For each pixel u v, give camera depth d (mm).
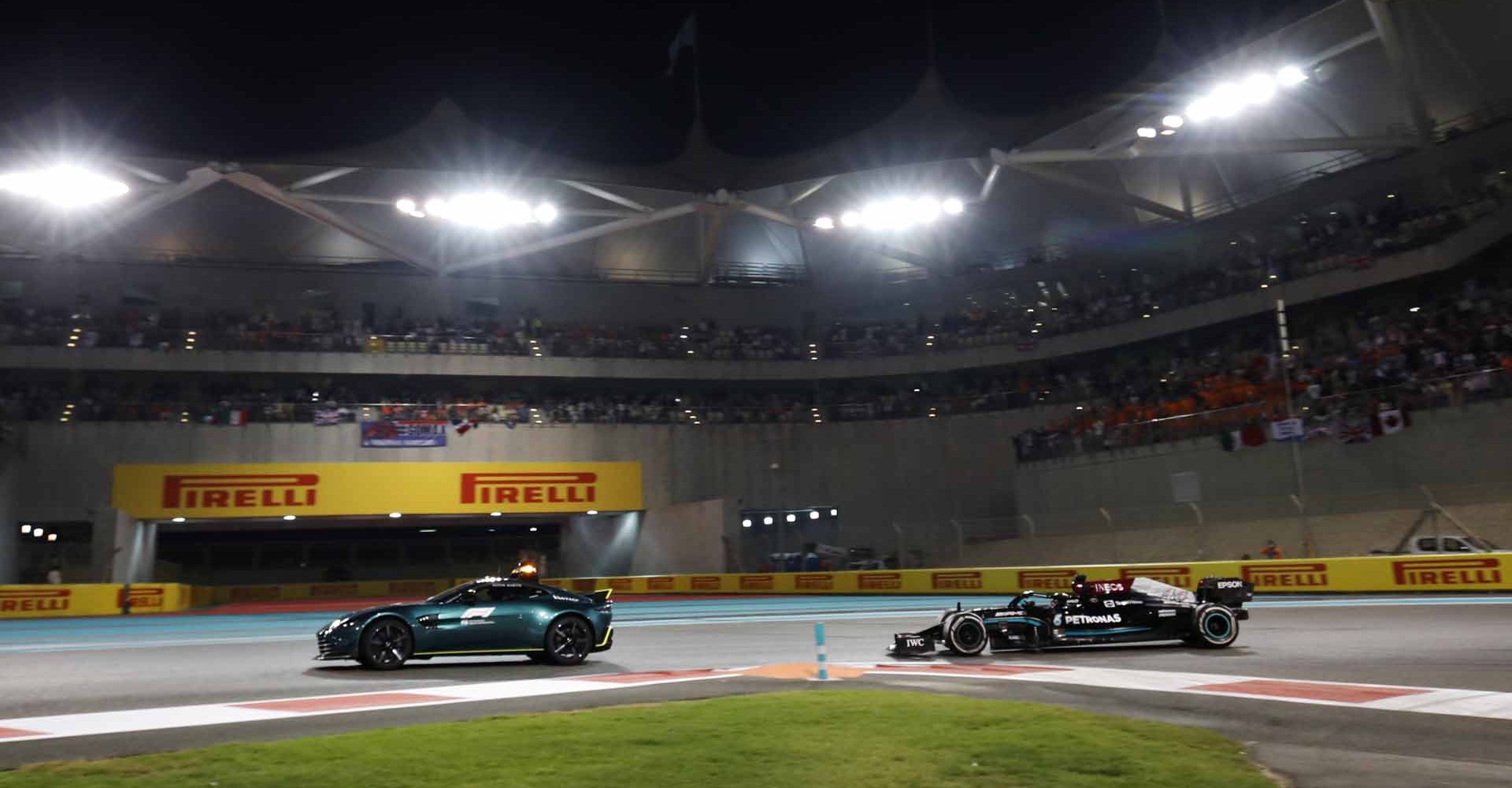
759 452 48750
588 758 6176
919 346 50406
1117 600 13859
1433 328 35281
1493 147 36906
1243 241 46406
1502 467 29594
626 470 45125
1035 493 42750
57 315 45719
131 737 7707
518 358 48750
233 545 52312
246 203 48844
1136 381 44250
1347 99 40000
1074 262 50094
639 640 18031
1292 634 15289
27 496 41062
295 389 47594
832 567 41750
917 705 8109
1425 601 22234
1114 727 7160
